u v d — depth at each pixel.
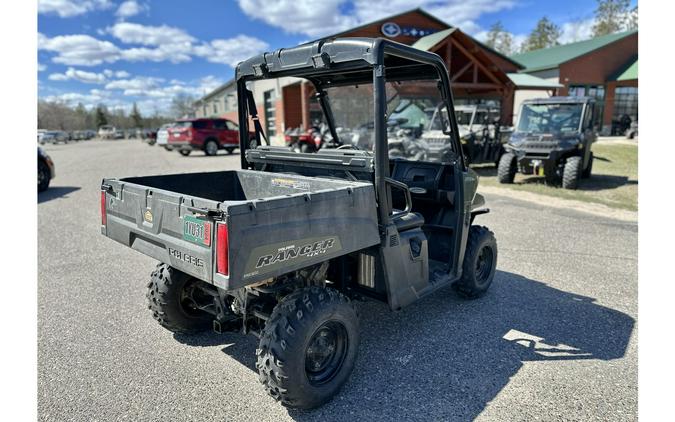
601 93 28.28
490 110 12.70
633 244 5.67
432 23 19.56
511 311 3.74
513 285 4.33
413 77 3.53
